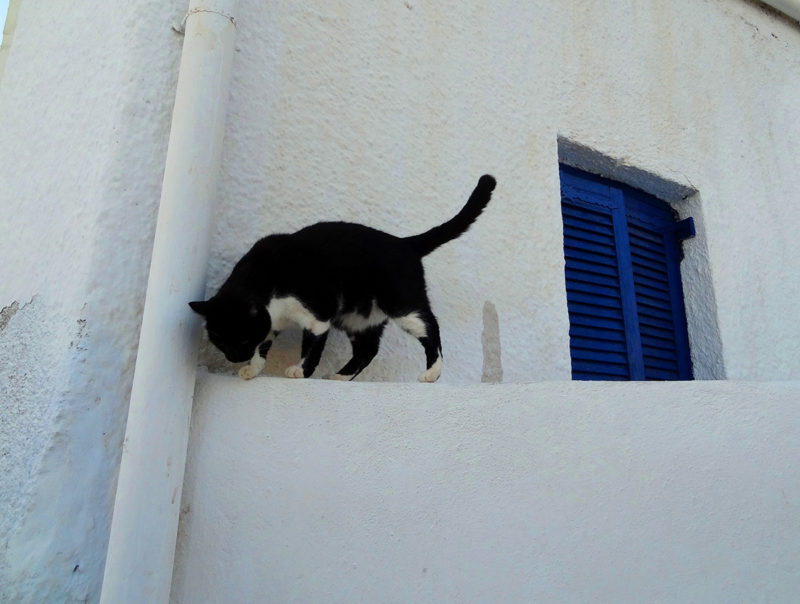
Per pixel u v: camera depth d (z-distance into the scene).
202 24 1.28
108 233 1.21
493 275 1.87
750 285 2.52
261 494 1.08
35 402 1.19
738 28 2.91
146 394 1.06
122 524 1.01
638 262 2.42
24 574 1.03
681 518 1.26
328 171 1.62
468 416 1.19
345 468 1.12
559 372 1.92
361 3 1.80
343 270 1.42
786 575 1.32
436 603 1.10
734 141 2.69
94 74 1.42
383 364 1.62
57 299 1.27
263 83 1.54
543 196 2.06
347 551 1.09
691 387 1.34
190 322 1.14
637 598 1.20
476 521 1.15
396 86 1.82
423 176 1.81
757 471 1.35
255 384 1.13
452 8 2.02
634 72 2.45
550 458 1.21
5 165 1.73
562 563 1.17
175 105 1.25
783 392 1.44
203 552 1.05
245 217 1.44
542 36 2.23
